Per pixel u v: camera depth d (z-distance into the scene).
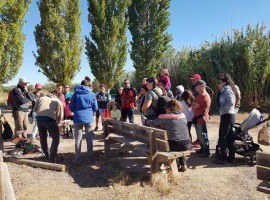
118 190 4.91
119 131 6.66
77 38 20.50
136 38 24.03
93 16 22.47
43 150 6.80
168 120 5.31
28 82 8.60
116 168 6.11
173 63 21.06
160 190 4.87
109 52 22.48
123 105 9.62
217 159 6.39
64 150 7.78
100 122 13.00
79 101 6.49
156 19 23.84
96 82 27.22
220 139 6.31
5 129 7.47
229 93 6.16
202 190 4.91
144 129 5.49
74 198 4.64
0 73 18.22
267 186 3.34
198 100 6.78
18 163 6.40
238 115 13.84
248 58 15.45
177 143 5.24
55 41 20.05
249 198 4.63
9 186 3.32
